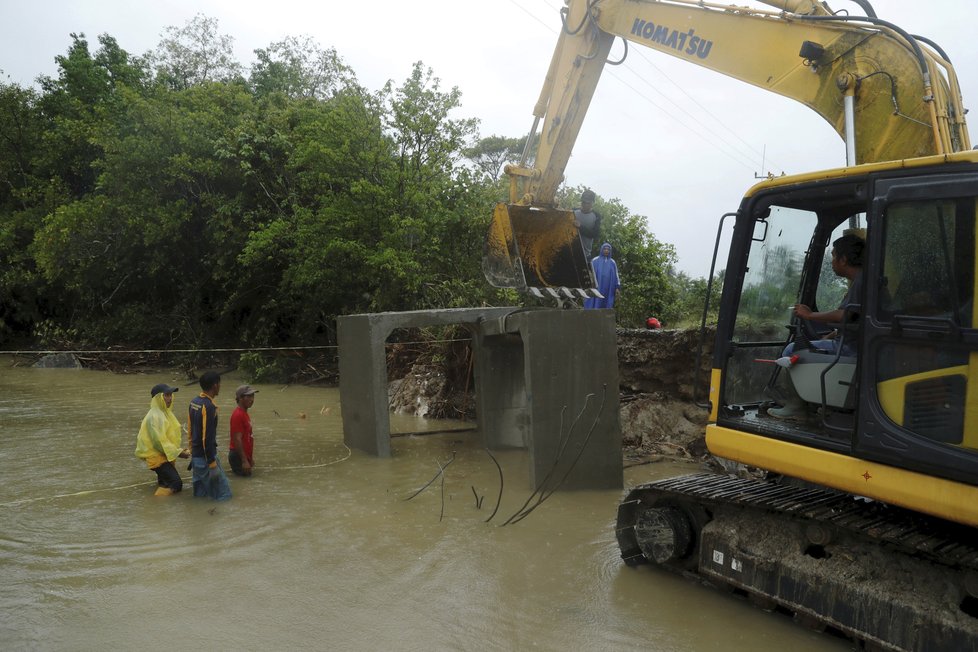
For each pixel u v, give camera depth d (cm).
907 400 390
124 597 493
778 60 588
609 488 793
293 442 1045
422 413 1299
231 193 2000
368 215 1602
